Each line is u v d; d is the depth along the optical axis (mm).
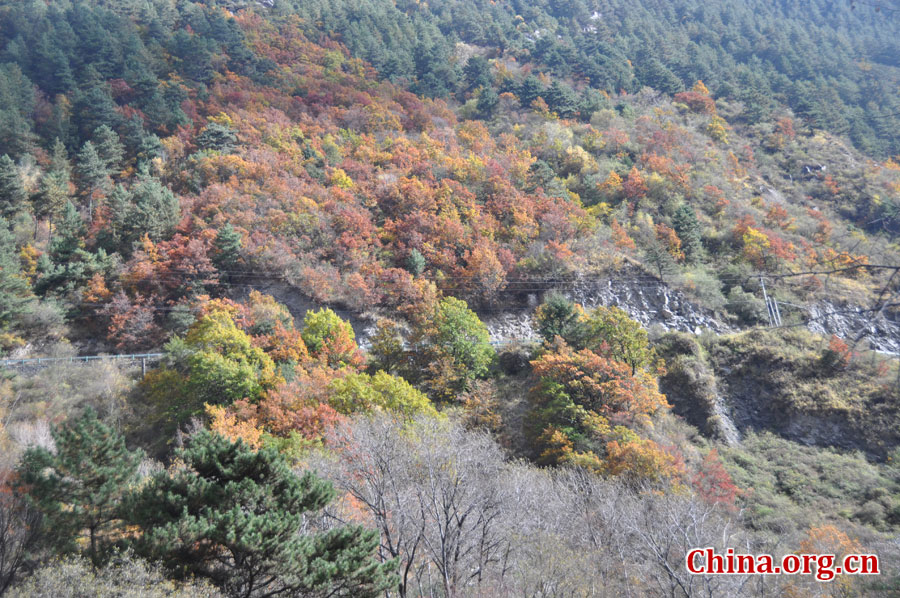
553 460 35000
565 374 40469
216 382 38250
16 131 72750
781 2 175375
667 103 109750
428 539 20109
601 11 175500
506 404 41656
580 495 25828
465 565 20172
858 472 36750
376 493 20281
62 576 14930
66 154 73188
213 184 62719
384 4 149000
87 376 42312
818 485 36406
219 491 17000
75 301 50750
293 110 88125
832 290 47562
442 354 45719
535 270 58781
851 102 103188
